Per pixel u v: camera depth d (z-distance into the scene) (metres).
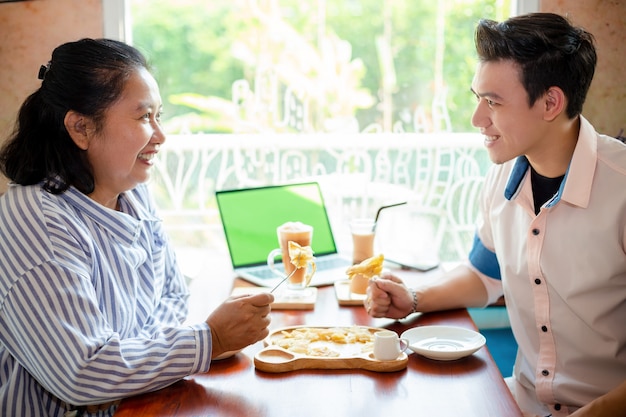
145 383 1.20
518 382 1.70
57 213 1.27
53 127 1.33
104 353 1.19
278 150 2.78
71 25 2.19
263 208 2.01
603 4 2.22
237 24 5.37
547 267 1.49
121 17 2.20
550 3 2.22
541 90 1.38
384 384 1.24
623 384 1.28
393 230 2.72
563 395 1.51
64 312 1.19
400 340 1.36
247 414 1.13
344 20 5.31
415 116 5.16
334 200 2.63
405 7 5.25
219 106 5.45
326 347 1.37
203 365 1.25
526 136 1.42
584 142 1.44
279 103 3.39
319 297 1.75
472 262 1.73
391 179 2.81
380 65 5.25
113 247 1.37
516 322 1.62
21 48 2.19
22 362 1.27
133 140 1.33
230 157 2.77
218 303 1.70
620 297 1.44
